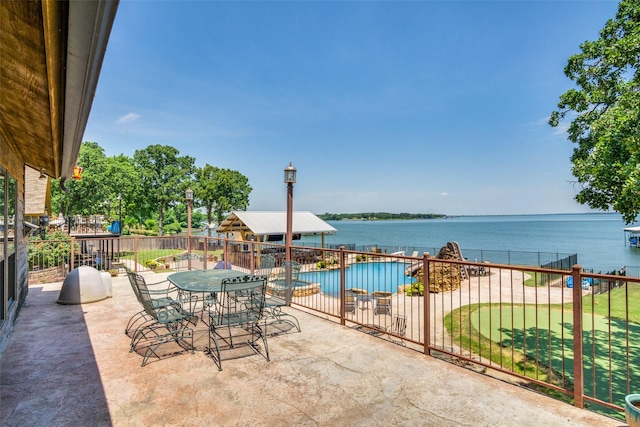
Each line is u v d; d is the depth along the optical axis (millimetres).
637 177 4852
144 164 37750
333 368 3273
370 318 8203
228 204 33375
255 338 4109
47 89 1877
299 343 3945
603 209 6207
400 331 7012
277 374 3129
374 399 2701
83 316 5016
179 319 3658
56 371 3158
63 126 2383
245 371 3188
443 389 2879
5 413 2445
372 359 3498
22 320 4812
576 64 6910
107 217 34500
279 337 4156
